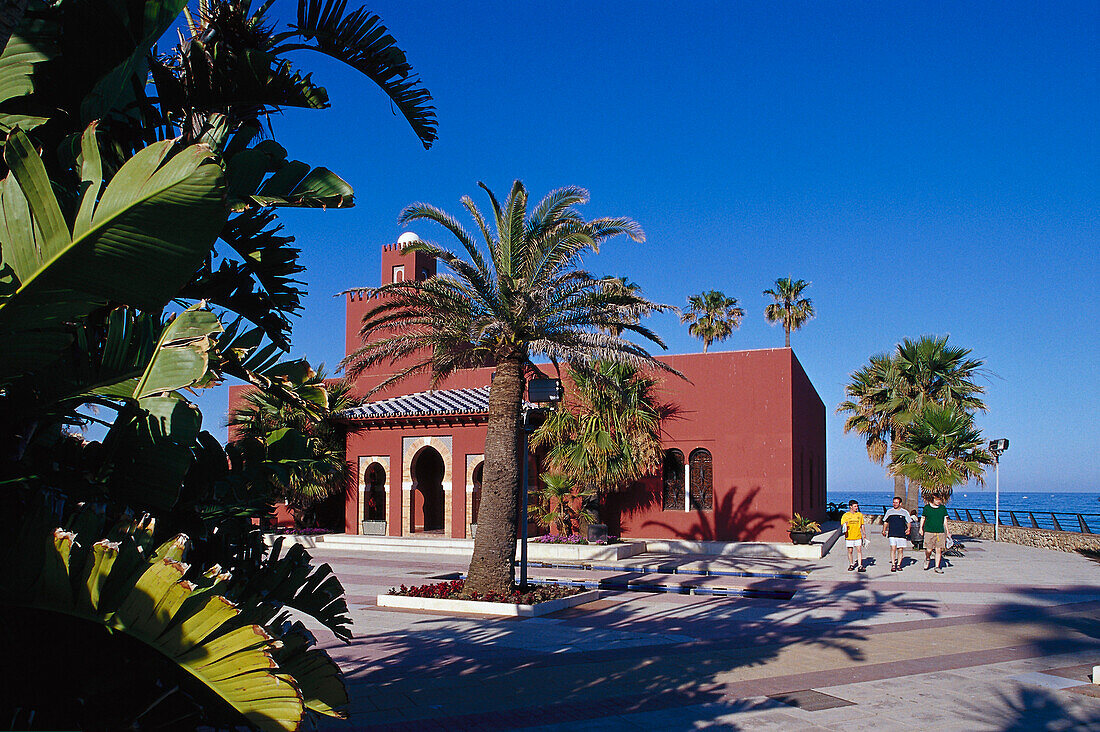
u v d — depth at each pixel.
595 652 9.35
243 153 3.80
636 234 13.60
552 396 13.29
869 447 32.38
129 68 3.43
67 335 2.54
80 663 2.61
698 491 23.50
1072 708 6.92
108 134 3.82
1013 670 8.49
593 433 21.56
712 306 43.97
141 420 3.12
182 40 4.33
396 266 33.62
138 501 3.17
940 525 18.42
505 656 9.08
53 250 2.30
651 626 11.35
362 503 25.69
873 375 31.86
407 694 7.25
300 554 4.18
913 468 23.56
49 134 3.44
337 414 24.55
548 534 23.81
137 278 2.37
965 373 28.44
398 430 25.39
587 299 14.00
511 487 13.58
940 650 9.61
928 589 15.42
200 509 3.90
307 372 4.36
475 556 13.45
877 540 28.55
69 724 2.61
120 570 2.39
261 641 2.47
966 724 6.45
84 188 2.65
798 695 7.37
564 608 13.05
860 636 10.54
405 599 13.12
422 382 30.12
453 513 24.41
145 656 2.62
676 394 23.88
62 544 2.36
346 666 8.51
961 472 23.70
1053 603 13.58
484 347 14.04
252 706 2.45
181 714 2.86
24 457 3.09
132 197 2.22
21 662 2.57
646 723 6.41
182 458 3.11
